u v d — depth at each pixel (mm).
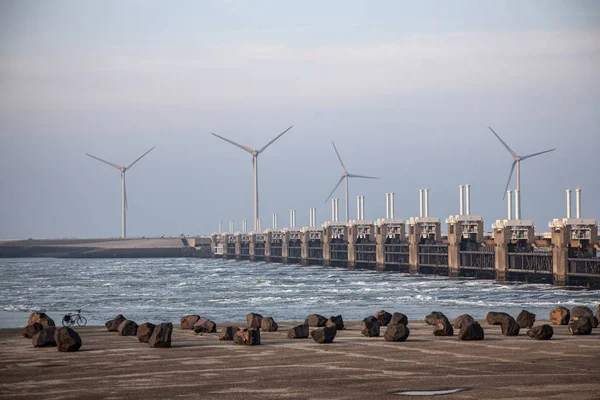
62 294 194125
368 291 193500
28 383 50219
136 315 129875
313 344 68688
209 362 58156
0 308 150250
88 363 58125
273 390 47344
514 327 74250
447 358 59156
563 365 55312
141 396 46000
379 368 54750
